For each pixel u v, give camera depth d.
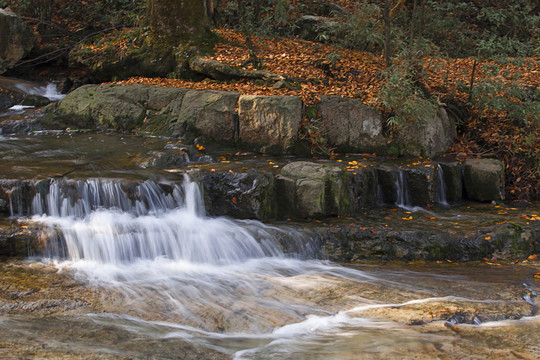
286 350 4.11
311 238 6.57
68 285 5.23
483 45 10.95
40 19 14.58
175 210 6.93
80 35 14.69
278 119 8.80
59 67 13.88
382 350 4.06
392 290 5.34
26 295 4.92
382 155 8.96
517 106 9.52
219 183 7.21
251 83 10.23
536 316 4.68
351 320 4.64
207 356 3.99
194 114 9.34
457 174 8.48
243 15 10.99
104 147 8.62
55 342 4.06
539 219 7.24
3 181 6.62
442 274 5.91
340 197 7.31
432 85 10.48
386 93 8.69
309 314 4.78
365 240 6.61
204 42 11.62
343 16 13.38
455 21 14.88
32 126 9.97
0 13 12.84
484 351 4.03
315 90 9.70
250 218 7.12
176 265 6.00
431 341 4.20
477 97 10.02
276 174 7.52
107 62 12.11
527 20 15.88
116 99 10.03
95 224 6.21
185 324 4.56
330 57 10.69
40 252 5.93
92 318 4.56
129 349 4.02
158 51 11.69
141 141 9.02
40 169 7.18
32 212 6.63
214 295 5.18
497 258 6.52
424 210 7.91
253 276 5.76
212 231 6.45
